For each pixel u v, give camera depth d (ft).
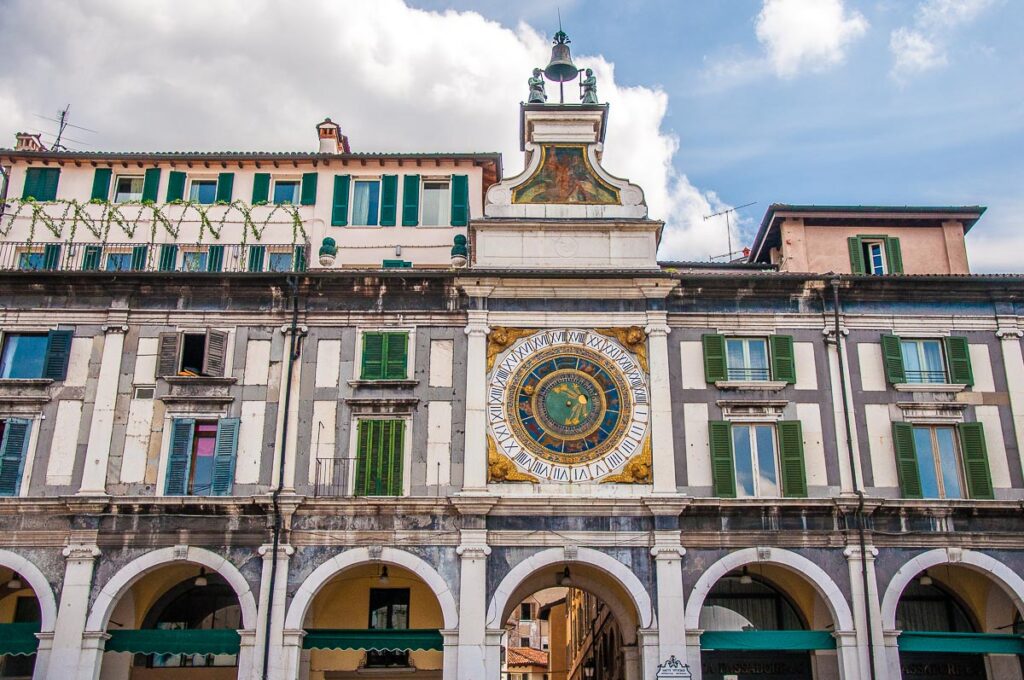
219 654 102.22
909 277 103.35
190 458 98.17
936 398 101.35
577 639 186.29
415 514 95.09
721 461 97.50
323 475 96.94
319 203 120.16
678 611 91.97
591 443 98.22
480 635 90.99
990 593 100.99
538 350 101.19
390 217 119.65
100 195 119.03
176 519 95.04
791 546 94.99
